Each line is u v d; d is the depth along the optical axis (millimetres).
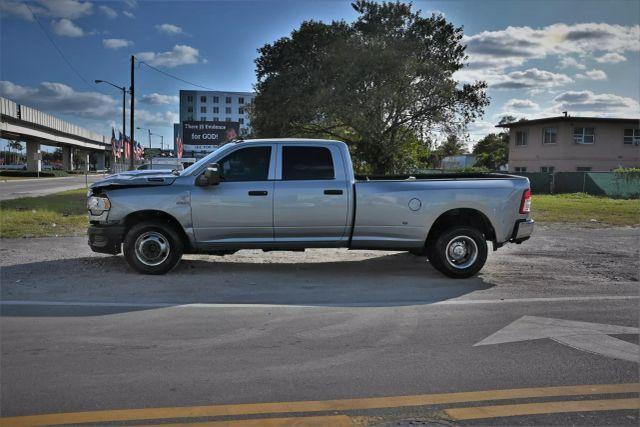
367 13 32906
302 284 7531
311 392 3912
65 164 97125
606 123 39125
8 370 4297
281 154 7898
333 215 7746
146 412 3580
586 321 5781
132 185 7887
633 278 8109
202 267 8570
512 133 44469
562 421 3502
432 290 7242
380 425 3420
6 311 6023
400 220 7793
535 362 4543
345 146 7969
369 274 8258
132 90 34906
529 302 6605
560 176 35875
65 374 4223
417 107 32281
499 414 3586
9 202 20938
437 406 3701
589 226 15211
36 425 3400
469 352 4785
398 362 4527
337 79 30766
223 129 69062
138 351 4758
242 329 5426
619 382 4137
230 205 7691
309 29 32688
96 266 8477
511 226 7969
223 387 3990
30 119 63562
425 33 32969
